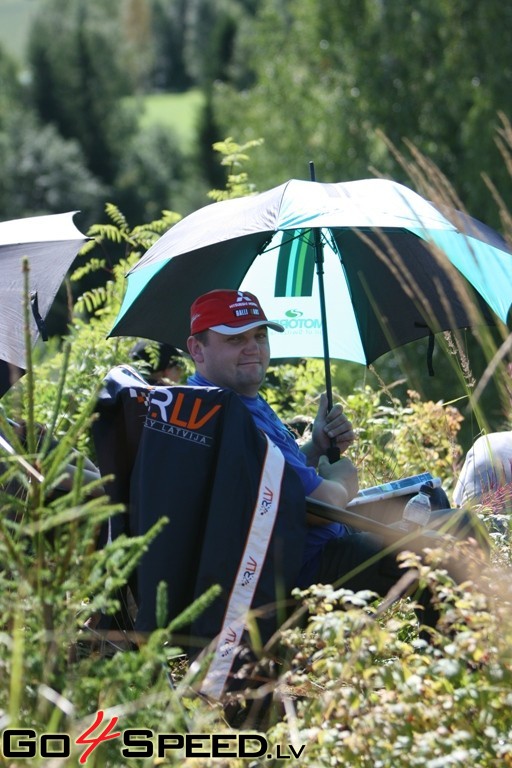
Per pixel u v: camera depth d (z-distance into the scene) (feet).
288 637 19.27
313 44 141.90
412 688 17.04
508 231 22.25
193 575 21.89
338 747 17.02
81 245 25.88
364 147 136.87
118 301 40.27
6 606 16.76
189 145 335.67
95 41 353.51
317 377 39.88
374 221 23.00
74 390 33.35
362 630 18.03
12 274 24.29
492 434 28.81
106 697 16.66
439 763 15.83
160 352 36.76
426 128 130.82
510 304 24.50
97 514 17.28
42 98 335.67
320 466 25.98
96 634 19.30
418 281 28.48
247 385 25.04
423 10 127.95
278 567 21.62
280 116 145.48
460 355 23.25
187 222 25.76
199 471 22.00
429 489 24.67
